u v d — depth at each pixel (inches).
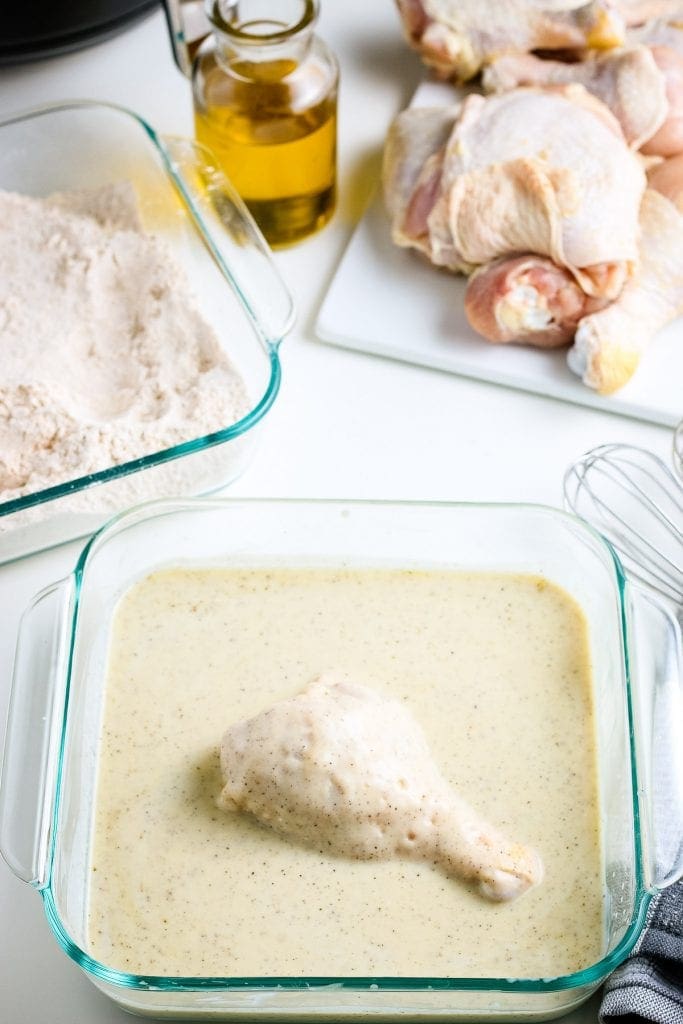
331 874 33.7
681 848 32.9
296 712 33.9
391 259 42.6
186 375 40.0
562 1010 33.5
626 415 40.7
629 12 44.2
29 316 41.1
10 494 38.5
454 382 41.3
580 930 33.4
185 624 36.4
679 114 41.9
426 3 43.5
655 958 33.6
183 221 42.7
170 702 35.6
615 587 35.3
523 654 36.0
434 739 35.1
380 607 36.5
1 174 43.7
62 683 34.6
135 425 39.1
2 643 38.0
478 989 31.4
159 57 46.6
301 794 33.3
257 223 42.8
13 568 38.9
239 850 33.9
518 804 34.5
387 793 33.4
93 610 36.1
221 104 41.1
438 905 33.5
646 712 36.4
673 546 39.4
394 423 40.7
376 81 46.3
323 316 41.7
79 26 44.3
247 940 33.2
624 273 39.9
